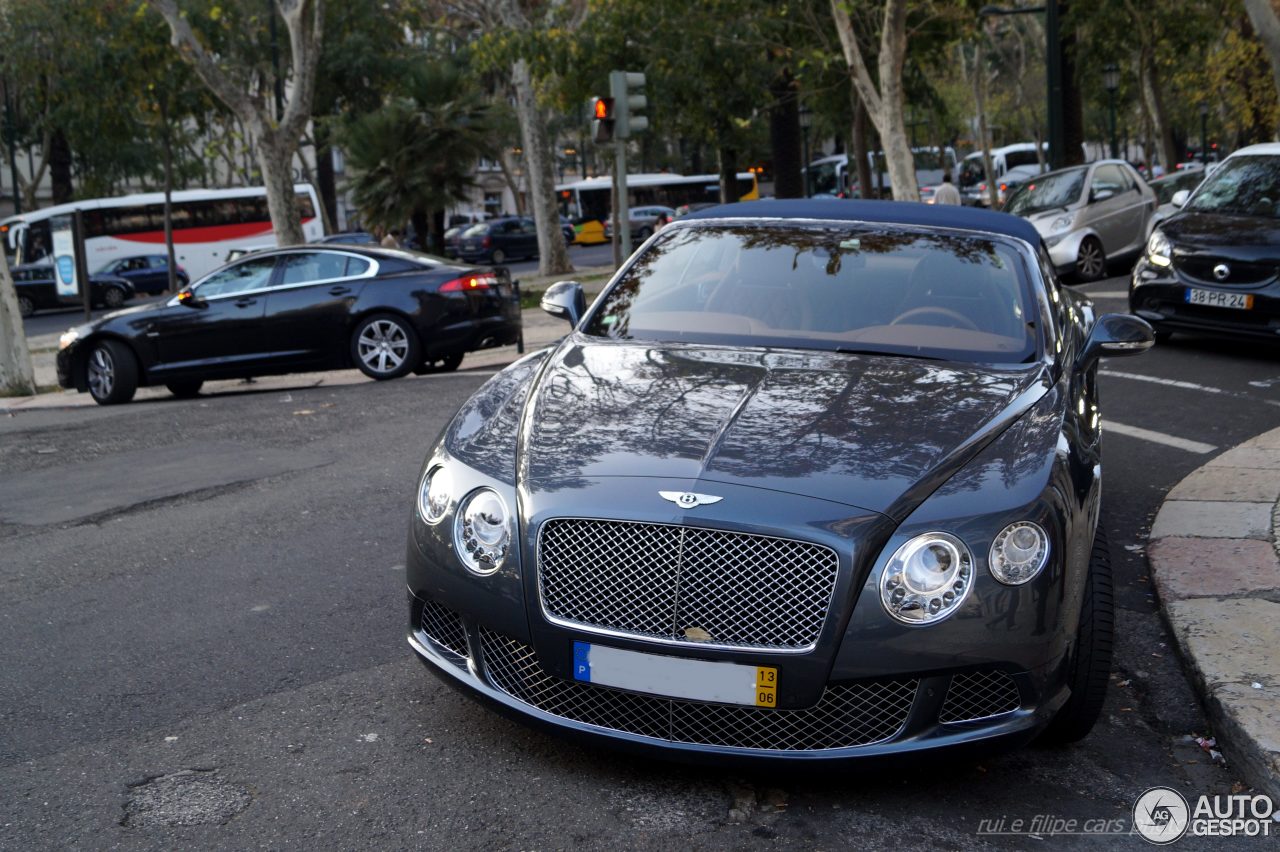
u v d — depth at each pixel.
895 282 4.74
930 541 3.19
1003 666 3.22
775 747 3.25
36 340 26.59
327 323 12.18
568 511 3.32
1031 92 55.66
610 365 4.25
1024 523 3.26
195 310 12.23
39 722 3.91
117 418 10.39
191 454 8.39
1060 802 3.41
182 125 45.12
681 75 27.11
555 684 3.40
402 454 8.09
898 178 19.92
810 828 3.23
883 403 3.79
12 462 8.41
